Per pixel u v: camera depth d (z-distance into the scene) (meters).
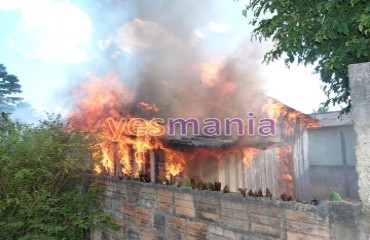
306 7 3.85
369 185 2.07
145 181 4.51
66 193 5.39
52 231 5.04
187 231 3.58
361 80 2.13
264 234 2.74
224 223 3.12
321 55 4.35
